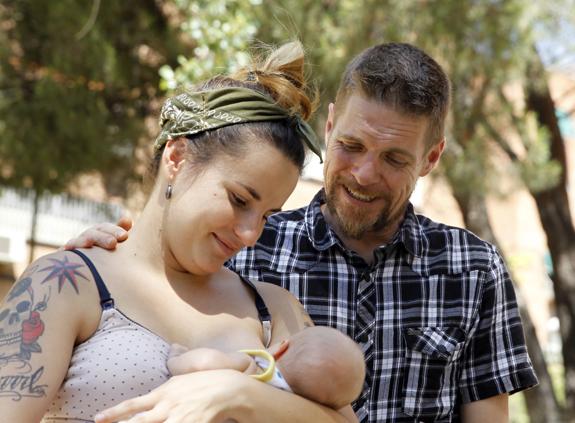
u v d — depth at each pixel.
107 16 7.74
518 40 7.70
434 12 7.52
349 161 2.93
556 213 9.93
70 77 7.90
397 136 2.87
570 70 9.12
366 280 3.09
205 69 6.64
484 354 3.13
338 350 2.38
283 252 3.12
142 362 2.15
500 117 8.28
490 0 7.63
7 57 7.88
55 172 8.15
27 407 2.05
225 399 2.12
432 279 3.11
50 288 2.16
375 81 2.89
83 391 2.11
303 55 2.62
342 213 2.99
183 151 2.35
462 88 8.10
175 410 2.06
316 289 3.08
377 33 7.52
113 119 8.12
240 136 2.30
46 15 7.70
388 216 3.00
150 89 8.28
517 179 8.27
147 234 2.37
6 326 2.13
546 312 19.53
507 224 20.02
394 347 3.05
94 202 8.91
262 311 2.50
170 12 8.07
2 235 13.91
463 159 8.02
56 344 2.11
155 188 2.40
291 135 2.37
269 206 2.33
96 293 2.21
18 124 7.73
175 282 2.37
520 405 12.54
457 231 3.20
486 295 3.14
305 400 2.29
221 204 2.28
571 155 17.48
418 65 2.96
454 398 3.10
